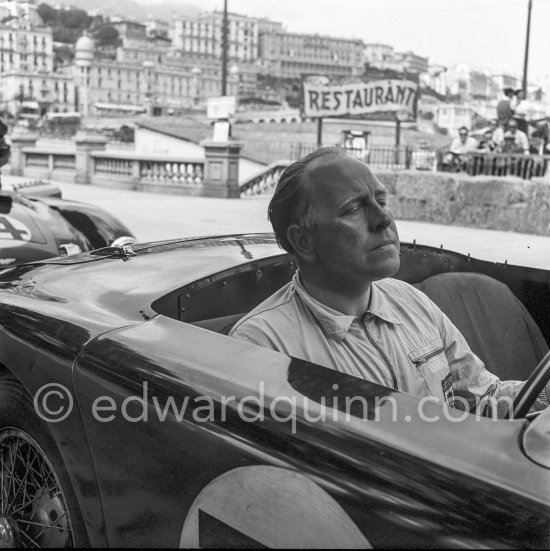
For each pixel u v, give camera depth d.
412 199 13.11
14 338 1.93
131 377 1.58
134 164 20.98
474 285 2.47
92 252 2.54
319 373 1.43
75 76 182.12
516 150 14.90
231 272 2.21
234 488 1.34
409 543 1.10
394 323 1.79
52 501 1.90
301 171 1.69
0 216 4.48
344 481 1.19
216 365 1.51
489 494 1.09
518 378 2.41
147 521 1.56
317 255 1.68
